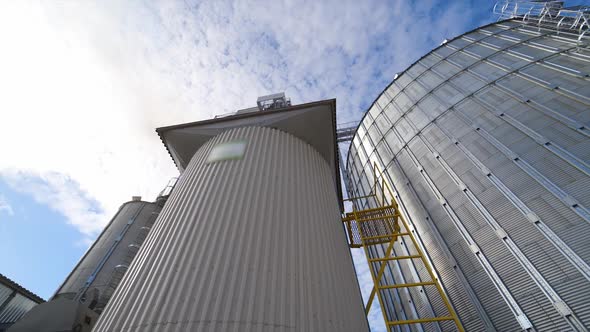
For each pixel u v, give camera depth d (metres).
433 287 11.37
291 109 13.63
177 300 6.69
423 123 15.56
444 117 14.64
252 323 6.23
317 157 13.40
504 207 10.16
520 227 9.44
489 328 8.86
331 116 13.95
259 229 8.23
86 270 18.94
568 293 7.66
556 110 10.88
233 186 9.55
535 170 9.97
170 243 8.30
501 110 12.52
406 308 12.80
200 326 6.11
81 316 10.73
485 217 10.55
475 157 12.05
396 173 15.71
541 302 8.05
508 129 11.70
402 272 13.49
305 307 6.92
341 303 7.68
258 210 8.78
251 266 7.27
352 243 14.49
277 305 6.69
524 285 8.60
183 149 14.30
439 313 10.73
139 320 6.54
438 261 11.49
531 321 8.03
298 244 8.34
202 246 7.81
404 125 16.80
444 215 12.09
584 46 12.48
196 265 7.36
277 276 7.26
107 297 17.02
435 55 19.22
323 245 9.01
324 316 6.99
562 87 11.44
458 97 14.77
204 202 9.21
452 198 12.08
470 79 15.22
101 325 7.00
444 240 11.63
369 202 18.52
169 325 6.22
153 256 8.21
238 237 7.95
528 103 11.88
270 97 16.73
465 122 13.46
